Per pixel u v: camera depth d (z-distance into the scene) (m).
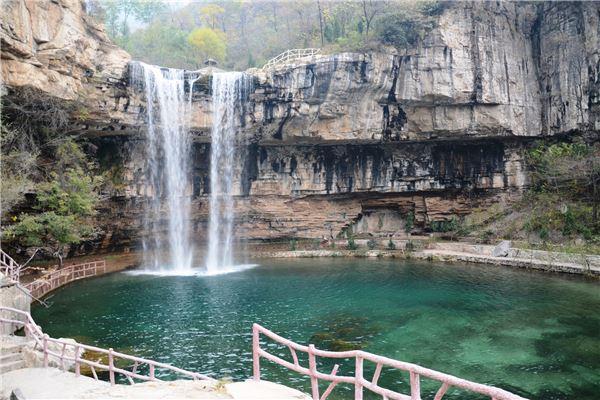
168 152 35.44
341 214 43.12
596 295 22.89
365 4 43.78
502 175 39.69
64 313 20.47
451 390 12.53
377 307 21.52
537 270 29.86
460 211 41.69
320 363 14.59
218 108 34.47
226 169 38.75
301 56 36.50
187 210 38.22
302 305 21.98
